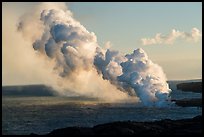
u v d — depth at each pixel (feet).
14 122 516.73
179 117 535.60
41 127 476.13
